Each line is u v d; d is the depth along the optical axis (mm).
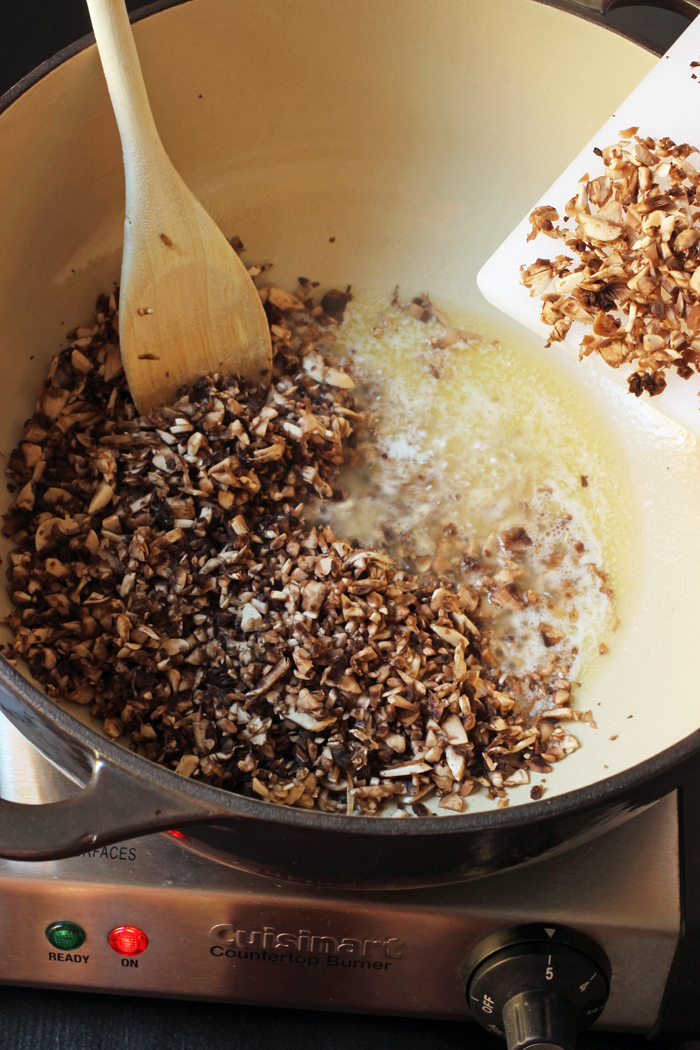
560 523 753
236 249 784
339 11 712
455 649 700
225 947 642
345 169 779
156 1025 674
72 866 627
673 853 644
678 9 708
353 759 665
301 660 677
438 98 749
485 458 768
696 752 569
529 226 717
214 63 720
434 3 708
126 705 669
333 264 800
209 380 745
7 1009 675
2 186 678
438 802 664
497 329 796
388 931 630
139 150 692
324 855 570
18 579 679
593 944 631
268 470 737
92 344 747
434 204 789
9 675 564
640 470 759
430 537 748
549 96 733
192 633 695
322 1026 678
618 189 695
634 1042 681
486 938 630
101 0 652
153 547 703
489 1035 679
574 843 612
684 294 678
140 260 712
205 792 551
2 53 787
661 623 717
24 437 716
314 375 770
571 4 698
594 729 688
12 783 645
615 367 698
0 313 702
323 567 709
